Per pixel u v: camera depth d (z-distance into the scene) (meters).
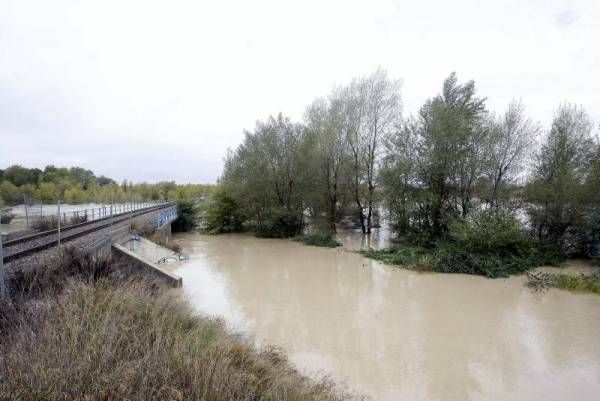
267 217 27.94
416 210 20.95
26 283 7.02
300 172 27.59
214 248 22.84
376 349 8.05
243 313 10.21
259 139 28.08
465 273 15.34
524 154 19.25
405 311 10.56
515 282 13.87
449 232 19.16
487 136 19.52
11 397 3.25
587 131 18.62
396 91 25.48
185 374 4.05
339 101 26.14
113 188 58.22
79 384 3.54
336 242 23.61
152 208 39.00
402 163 20.97
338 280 14.39
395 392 6.38
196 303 10.91
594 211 16.02
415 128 20.91
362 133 25.80
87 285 6.75
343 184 27.42
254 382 4.68
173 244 22.17
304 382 5.73
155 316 5.97
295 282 14.01
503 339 8.58
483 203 19.83
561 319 9.86
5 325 5.00
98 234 14.96
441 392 6.41
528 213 18.62
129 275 9.77
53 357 3.85
